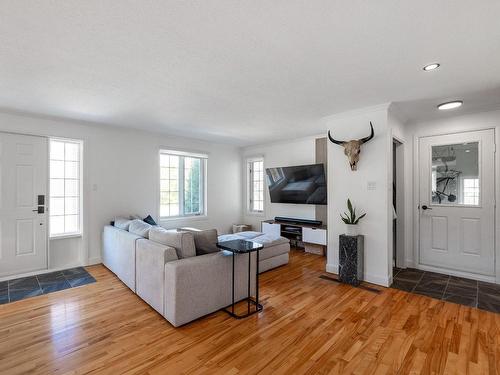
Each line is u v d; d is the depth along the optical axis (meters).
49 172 3.81
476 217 3.49
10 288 3.14
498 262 3.32
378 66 2.21
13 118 3.50
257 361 1.83
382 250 3.21
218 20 1.60
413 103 3.15
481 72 2.33
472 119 3.51
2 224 3.45
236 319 2.41
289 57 2.06
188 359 1.85
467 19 1.59
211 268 2.48
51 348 1.97
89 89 2.69
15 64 2.14
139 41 1.82
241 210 6.47
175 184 5.40
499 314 2.50
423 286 3.22
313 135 5.05
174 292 2.23
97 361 1.83
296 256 4.60
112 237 3.67
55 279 3.45
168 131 4.70
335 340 2.08
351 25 1.66
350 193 3.47
